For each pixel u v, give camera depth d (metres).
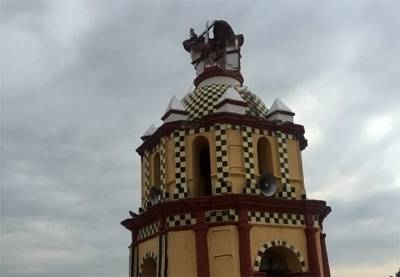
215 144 23.84
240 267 21.77
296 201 23.83
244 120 24.28
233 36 29.44
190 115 25.98
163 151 25.12
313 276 23.36
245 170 23.59
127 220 26.56
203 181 25.52
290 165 25.22
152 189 25.61
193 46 30.02
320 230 25.44
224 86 27.03
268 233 22.97
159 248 23.14
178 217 22.98
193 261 22.23
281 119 25.86
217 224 22.36
